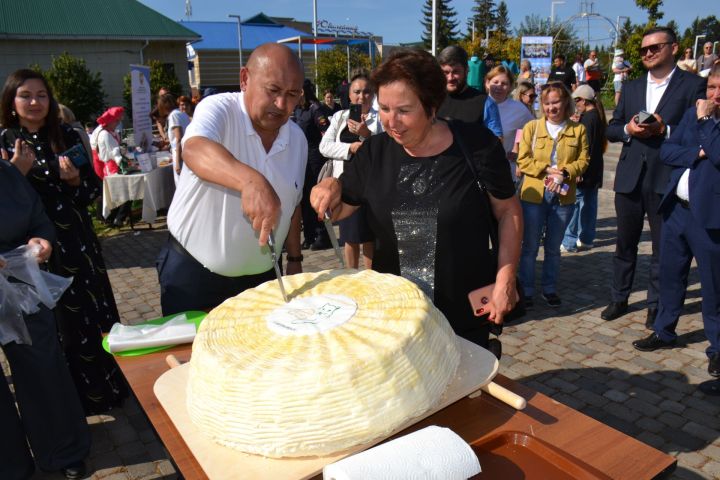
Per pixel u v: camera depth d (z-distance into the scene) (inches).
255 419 43.8
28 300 88.6
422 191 66.2
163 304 85.9
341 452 44.3
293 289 61.2
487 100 170.6
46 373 97.0
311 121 241.4
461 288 68.5
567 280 204.8
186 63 852.0
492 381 55.7
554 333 162.2
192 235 79.7
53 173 105.9
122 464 111.7
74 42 744.3
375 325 50.0
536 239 174.7
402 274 69.8
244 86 74.7
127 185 283.7
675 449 109.7
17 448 96.6
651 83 148.9
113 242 283.1
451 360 51.9
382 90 60.5
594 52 753.0
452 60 149.6
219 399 45.5
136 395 57.3
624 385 133.4
